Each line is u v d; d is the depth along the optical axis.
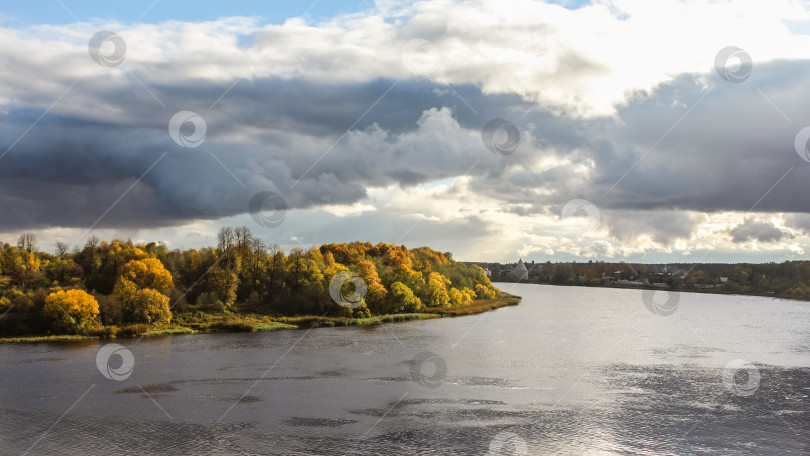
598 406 49.59
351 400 51.44
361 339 87.38
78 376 60.75
